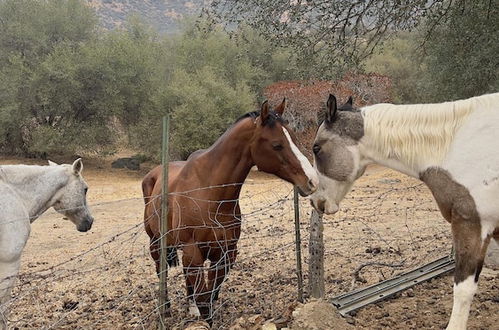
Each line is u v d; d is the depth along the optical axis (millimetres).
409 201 12984
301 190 4652
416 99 27094
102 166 23391
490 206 3826
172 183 5152
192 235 4855
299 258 5352
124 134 25625
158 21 87812
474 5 7527
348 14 6500
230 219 4930
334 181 4559
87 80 22438
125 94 23266
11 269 4863
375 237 8844
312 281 5414
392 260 7207
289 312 4773
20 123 22625
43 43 23172
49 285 7145
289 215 11773
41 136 22000
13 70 21672
